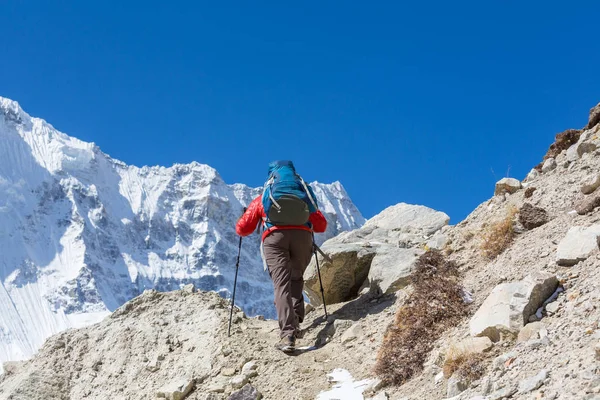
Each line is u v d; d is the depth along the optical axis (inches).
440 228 422.6
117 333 346.3
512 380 189.0
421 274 285.0
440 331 248.5
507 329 214.1
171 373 309.1
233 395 271.0
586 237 240.7
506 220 300.2
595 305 200.2
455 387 204.5
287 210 310.0
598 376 164.6
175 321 351.9
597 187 287.6
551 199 312.8
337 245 378.6
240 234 327.3
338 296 369.1
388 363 247.9
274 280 309.9
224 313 347.3
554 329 202.8
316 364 285.3
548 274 229.0
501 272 264.4
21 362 354.0
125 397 305.3
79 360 339.3
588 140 348.2
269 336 325.7
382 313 311.4
